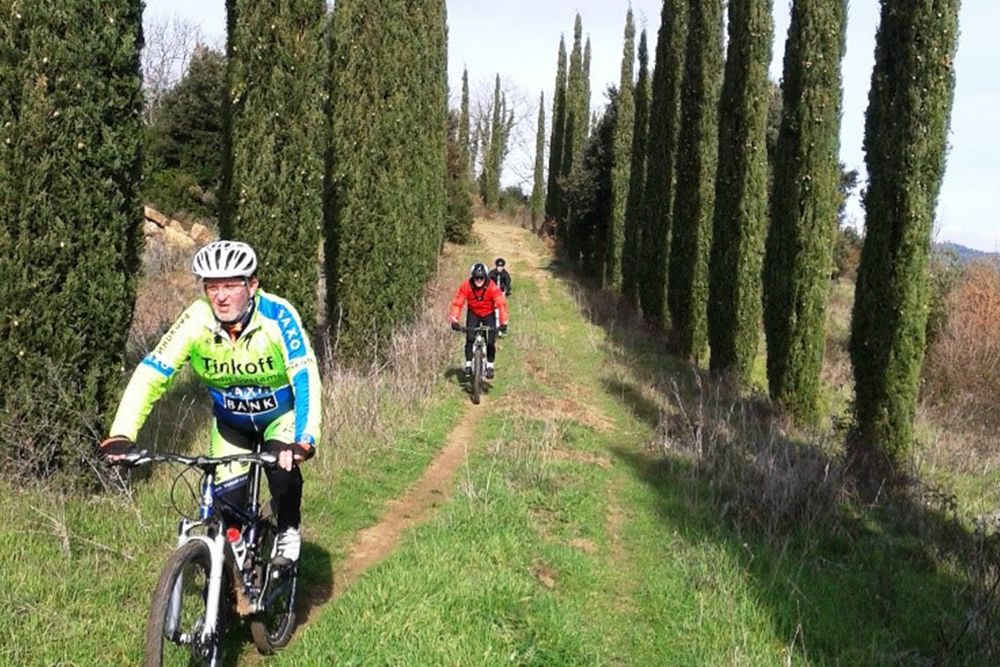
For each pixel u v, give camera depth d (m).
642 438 10.00
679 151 17.83
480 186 69.50
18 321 5.20
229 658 4.10
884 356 9.08
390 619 4.43
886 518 7.45
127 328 5.81
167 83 37.41
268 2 8.20
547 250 41.19
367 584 4.88
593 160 30.00
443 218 29.97
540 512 7.02
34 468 5.34
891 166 9.05
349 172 11.21
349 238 11.25
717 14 17.12
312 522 6.11
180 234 19.80
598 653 4.56
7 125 5.09
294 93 8.40
